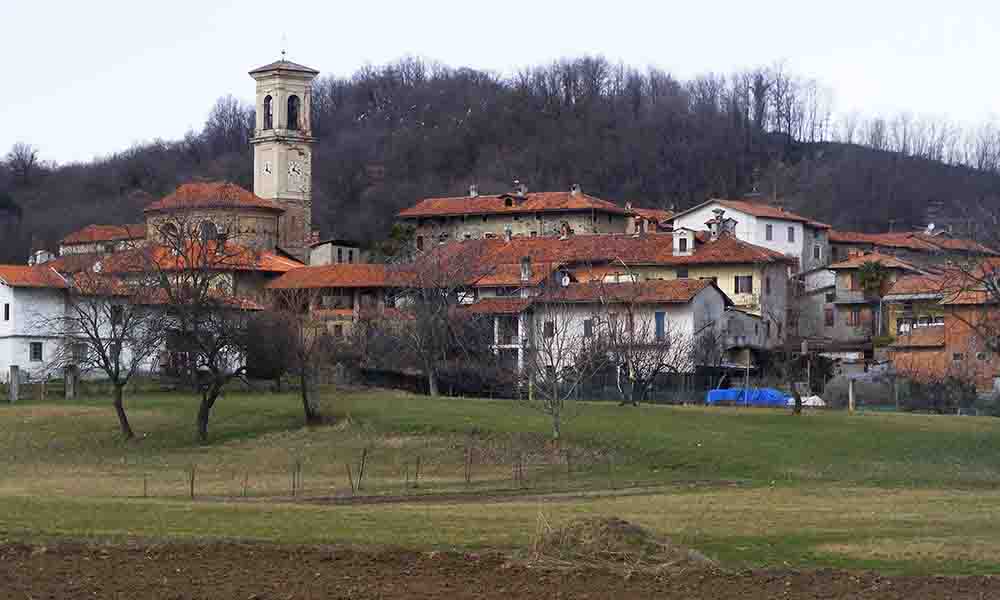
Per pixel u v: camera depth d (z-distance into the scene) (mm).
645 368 122000
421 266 143750
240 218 193000
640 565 47875
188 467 89062
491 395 123875
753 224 189000
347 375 126188
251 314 121938
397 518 58281
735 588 45438
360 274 165750
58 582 45719
